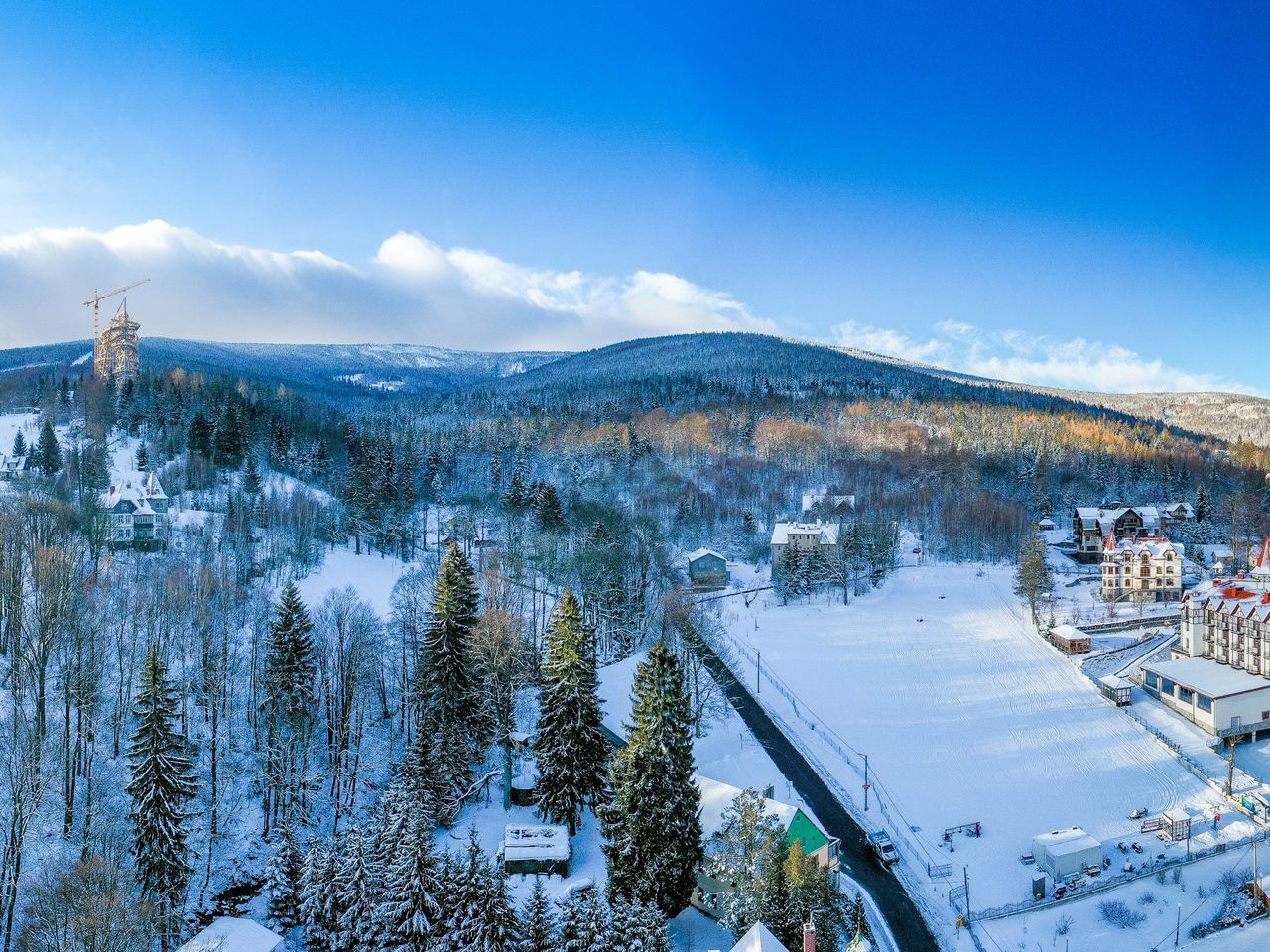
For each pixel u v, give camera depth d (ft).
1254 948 177.68
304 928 181.68
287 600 242.99
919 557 569.64
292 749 233.35
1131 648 371.35
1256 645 315.58
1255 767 271.28
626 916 150.20
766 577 531.91
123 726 236.02
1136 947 181.37
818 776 259.60
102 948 146.51
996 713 310.65
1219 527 604.49
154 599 278.87
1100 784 256.93
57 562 236.43
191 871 189.57
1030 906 195.93
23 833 170.81
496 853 209.15
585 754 218.38
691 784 188.44
